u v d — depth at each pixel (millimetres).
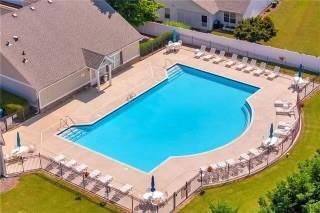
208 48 71688
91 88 62656
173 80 65875
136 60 68688
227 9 76250
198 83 65250
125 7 70688
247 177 48219
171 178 48406
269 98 60438
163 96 62750
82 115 58000
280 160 50250
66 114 58094
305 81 62125
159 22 79688
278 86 62812
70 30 63062
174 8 78062
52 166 50125
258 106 58969
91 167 50156
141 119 58750
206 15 76375
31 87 56719
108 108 59188
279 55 67250
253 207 44438
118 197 46094
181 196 45938
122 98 60969
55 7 64500
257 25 69750
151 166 51438
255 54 69000
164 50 71250
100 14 66938
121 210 44688
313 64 65375
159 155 53000
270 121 56156
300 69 61594
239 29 70062
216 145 54406
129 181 48188
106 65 62312
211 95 62969
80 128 56531
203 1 76562
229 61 68062
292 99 60031
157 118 58906
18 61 57438
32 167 50125
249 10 77250
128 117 59031
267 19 70688
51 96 58594
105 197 46156
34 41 59875
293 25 77625
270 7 84000
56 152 52250
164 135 56125
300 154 51062
